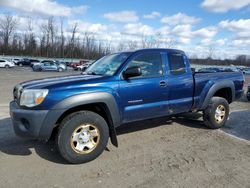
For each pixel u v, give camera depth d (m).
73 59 73.56
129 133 6.12
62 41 79.62
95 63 5.81
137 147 5.27
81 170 4.23
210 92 6.25
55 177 4.00
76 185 3.78
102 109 4.78
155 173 4.17
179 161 4.64
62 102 4.20
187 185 3.82
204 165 4.49
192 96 5.95
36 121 4.13
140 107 5.06
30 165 4.38
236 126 6.98
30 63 54.22
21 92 4.31
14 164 4.41
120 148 5.19
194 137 5.95
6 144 5.28
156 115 5.36
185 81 5.73
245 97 13.36
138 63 5.11
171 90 5.50
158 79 5.29
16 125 4.28
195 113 8.01
